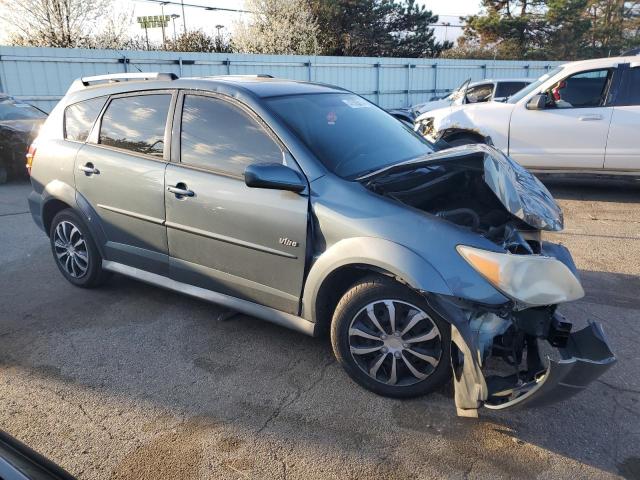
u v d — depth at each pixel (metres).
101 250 4.35
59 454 2.71
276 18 29.62
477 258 2.73
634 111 7.04
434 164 3.18
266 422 2.92
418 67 23.80
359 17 35.75
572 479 2.50
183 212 3.66
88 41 24.05
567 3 39.31
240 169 3.44
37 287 4.79
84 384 3.30
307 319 3.29
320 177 3.17
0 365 3.53
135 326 4.03
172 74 3.96
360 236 2.96
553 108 7.48
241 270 3.50
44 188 4.59
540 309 2.83
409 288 2.91
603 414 2.95
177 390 3.23
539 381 2.49
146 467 2.61
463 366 2.73
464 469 2.57
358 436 2.80
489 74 25.80
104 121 4.21
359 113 3.99
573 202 7.54
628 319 4.01
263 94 3.55
